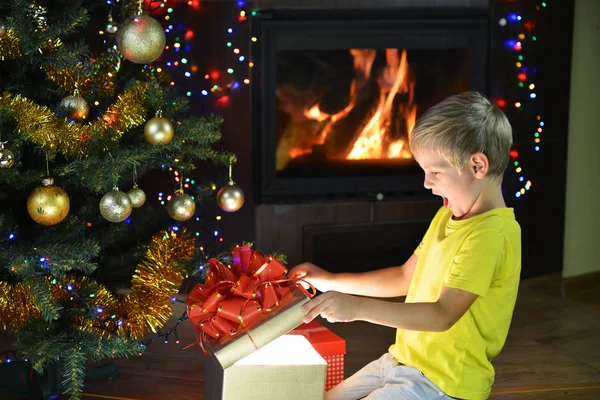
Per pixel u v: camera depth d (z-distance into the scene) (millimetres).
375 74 2928
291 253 2939
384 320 1315
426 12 2861
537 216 3133
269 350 1447
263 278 1434
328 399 1479
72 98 1731
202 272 1914
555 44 3041
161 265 1852
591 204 3250
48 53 1758
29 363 1917
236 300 1362
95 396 1992
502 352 2406
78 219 1855
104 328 1761
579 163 3201
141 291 1854
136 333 1810
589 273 3262
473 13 2896
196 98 2781
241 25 2756
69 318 1771
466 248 1354
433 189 1418
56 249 1672
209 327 1365
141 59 1682
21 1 1636
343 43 2846
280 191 2904
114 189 1719
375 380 1475
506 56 2967
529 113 3039
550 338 2543
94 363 2162
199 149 1998
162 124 1733
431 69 2955
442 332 1383
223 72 2777
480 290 1319
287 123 2898
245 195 2873
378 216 2986
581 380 2195
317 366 1349
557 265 3219
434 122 1359
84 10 1724
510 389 2121
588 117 3188
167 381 2115
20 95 1679
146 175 2717
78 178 1769
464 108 1362
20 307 1726
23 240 1803
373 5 2832
